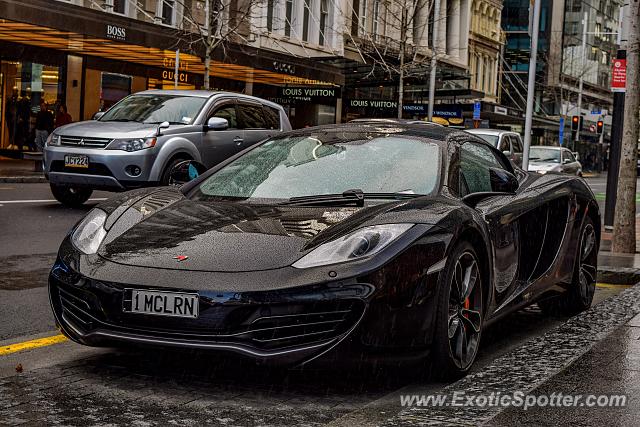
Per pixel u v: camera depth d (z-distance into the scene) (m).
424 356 4.68
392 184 5.43
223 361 5.18
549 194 6.46
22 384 4.66
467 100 49.97
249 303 4.36
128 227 5.05
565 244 6.69
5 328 6.11
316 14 42.44
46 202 14.68
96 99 30.11
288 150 5.99
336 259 4.48
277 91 36.66
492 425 3.81
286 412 4.33
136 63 31.41
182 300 4.42
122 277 4.55
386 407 4.36
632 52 11.08
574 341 5.56
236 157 6.10
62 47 28.05
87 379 4.79
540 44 87.75
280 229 4.82
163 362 5.18
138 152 12.86
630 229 11.19
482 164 6.15
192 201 5.46
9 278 8.05
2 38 26.55
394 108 39.19
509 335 6.43
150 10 31.67
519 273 6.05
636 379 4.65
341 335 4.38
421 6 39.66
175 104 14.06
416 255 4.59
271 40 38.53
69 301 4.79
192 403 4.41
